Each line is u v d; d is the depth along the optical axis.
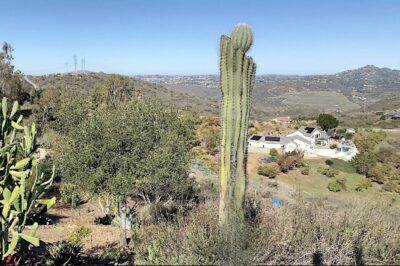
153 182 9.73
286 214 6.07
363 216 6.33
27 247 6.12
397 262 5.43
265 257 5.02
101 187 9.20
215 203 7.41
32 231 5.84
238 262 4.86
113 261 7.44
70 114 18.66
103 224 13.02
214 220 6.07
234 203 5.70
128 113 10.29
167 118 13.23
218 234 5.37
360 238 5.71
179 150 11.02
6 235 5.77
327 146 48.81
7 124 6.64
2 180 6.24
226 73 5.56
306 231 5.72
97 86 37.56
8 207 5.82
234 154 5.65
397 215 6.96
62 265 7.02
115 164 9.23
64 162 9.45
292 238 5.40
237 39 5.44
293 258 5.15
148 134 10.08
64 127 19.03
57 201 15.79
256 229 5.39
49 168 13.04
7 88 34.22
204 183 16.48
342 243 5.52
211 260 5.04
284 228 5.58
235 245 4.98
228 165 5.67
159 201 12.21
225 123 5.64
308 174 36.12
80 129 9.58
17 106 6.81
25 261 6.70
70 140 9.76
